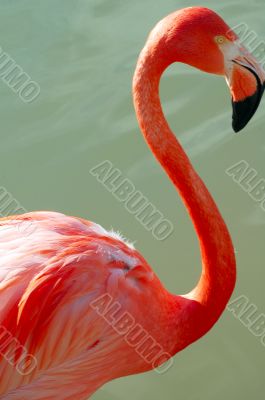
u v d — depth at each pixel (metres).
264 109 12.39
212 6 13.95
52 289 6.98
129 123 12.29
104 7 14.57
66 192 11.41
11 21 14.38
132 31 13.86
